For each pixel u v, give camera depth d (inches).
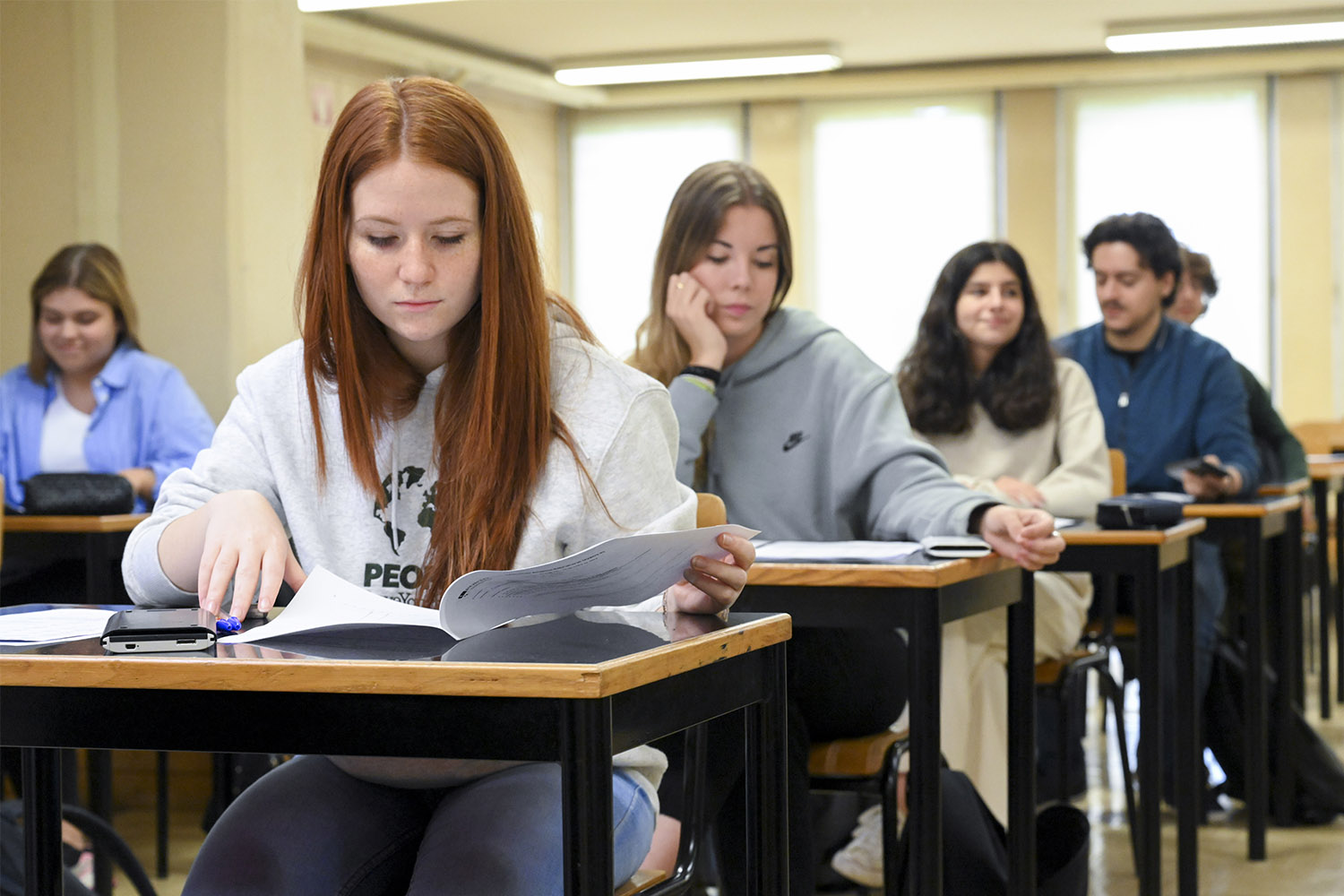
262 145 182.2
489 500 50.0
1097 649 109.2
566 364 52.6
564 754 35.2
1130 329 146.6
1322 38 331.6
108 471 138.9
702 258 91.5
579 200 390.6
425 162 47.5
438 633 42.1
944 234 373.1
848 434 89.6
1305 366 355.9
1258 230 357.7
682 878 53.6
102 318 139.6
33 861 47.5
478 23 319.6
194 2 177.2
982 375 120.8
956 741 93.7
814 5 309.0
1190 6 314.5
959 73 361.7
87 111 177.8
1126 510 93.4
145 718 38.5
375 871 48.9
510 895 43.4
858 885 95.8
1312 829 128.0
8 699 39.7
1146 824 92.0
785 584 67.3
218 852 47.5
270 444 53.4
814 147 379.2
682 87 374.9
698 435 89.3
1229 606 141.4
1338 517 186.7
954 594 68.0
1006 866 80.1
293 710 37.4
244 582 45.7
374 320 51.5
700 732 56.1
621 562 41.7
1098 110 364.8
